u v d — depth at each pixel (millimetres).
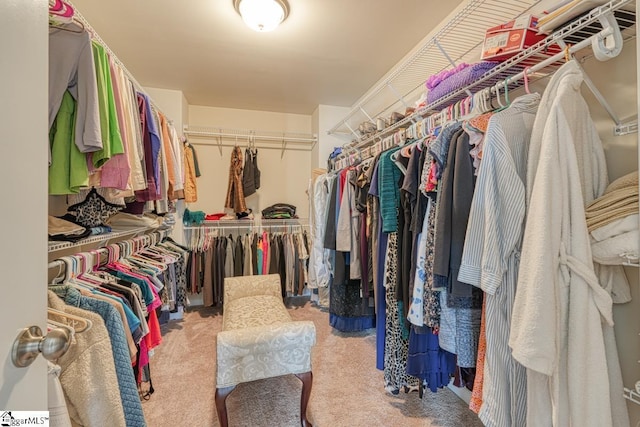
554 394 771
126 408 967
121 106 1204
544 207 781
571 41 1036
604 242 795
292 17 1930
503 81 1227
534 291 767
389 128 2119
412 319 1362
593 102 1059
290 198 3938
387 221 1525
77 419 813
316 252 3047
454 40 1885
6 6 451
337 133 3617
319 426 1497
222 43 2246
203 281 3213
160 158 1889
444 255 1101
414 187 1361
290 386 1849
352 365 2109
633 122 915
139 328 1259
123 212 1866
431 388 1450
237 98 3379
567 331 766
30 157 507
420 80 2355
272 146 3879
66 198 1440
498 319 954
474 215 993
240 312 1941
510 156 963
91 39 1074
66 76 993
